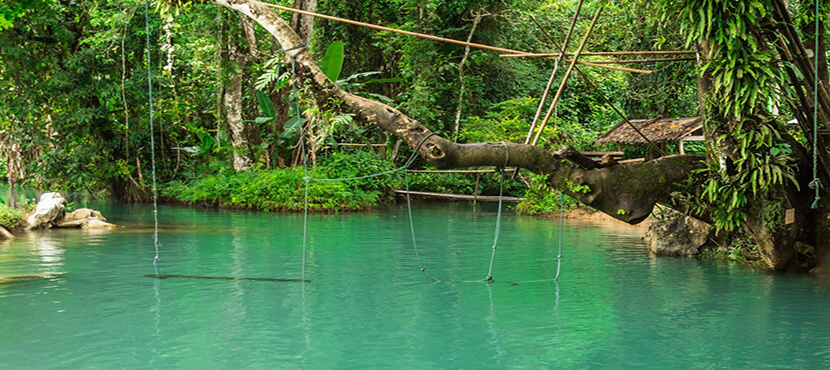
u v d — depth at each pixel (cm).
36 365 486
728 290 762
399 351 527
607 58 1614
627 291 756
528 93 2497
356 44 2312
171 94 1952
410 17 2230
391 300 703
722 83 784
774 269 879
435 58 2272
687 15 786
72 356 507
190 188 1956
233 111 1978
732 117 803
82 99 1909
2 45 1716
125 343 543
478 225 1438
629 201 820
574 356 519
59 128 1939
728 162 810
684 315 647
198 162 2170
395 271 869
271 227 1366
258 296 716
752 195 824
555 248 1088
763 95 779
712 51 784
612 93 2423
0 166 2992
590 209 1636
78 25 1911
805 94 842
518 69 2417
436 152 765
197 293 727
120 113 1972
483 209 1897
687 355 522
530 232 1313
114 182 2123
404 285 780
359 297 715
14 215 1298
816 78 742
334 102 813
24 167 2375
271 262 924
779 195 821
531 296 728
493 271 876
